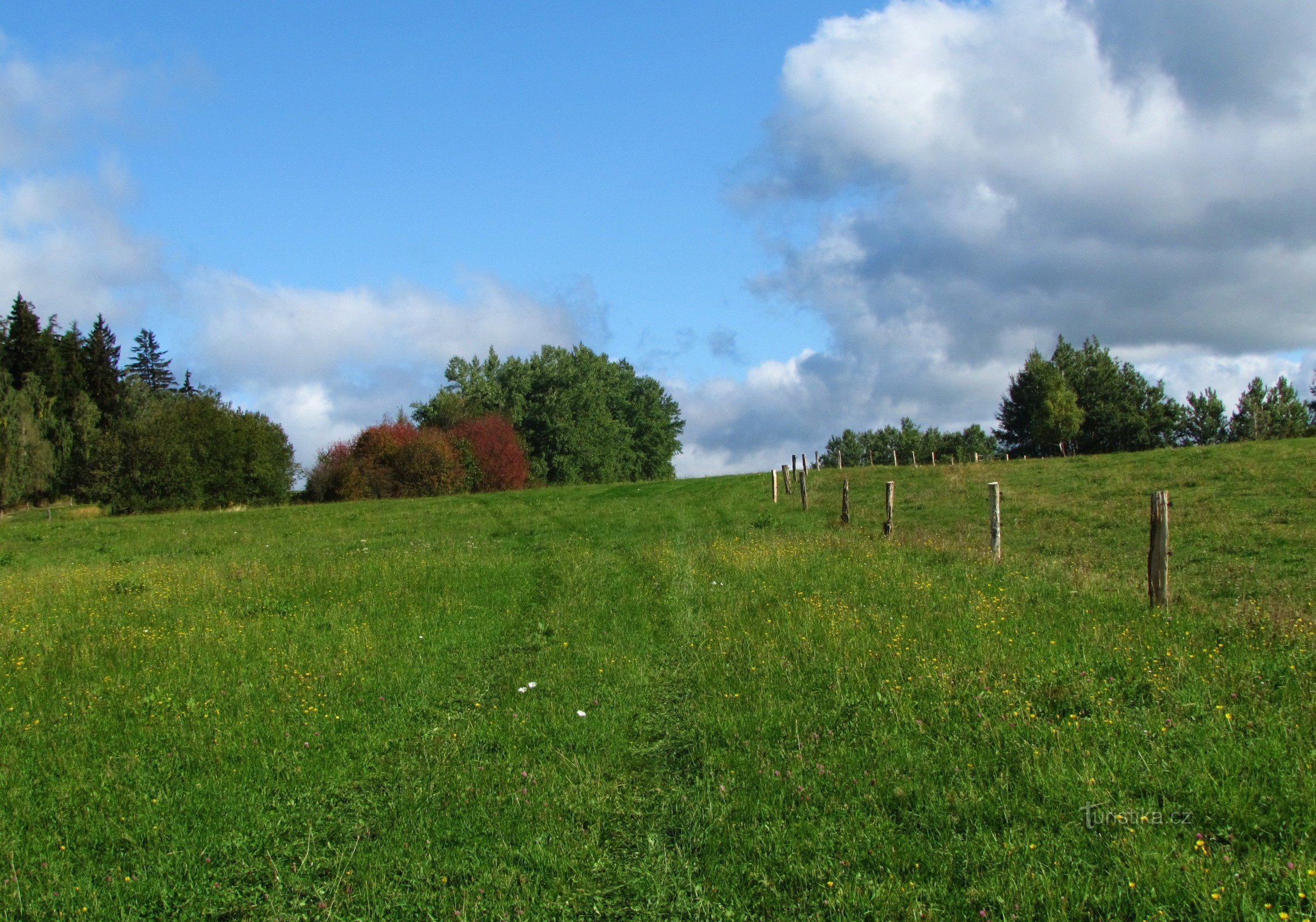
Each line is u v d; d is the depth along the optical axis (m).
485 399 100.25
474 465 78.62
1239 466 31.94
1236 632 10.76
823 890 5.95
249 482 71.12
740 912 5.84
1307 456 32.47
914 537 21.84
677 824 7.13
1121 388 91.12
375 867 6.64
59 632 14.41
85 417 88.19
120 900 6.30
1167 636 10.83
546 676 11.30
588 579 18.48
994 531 18.39
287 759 8.75
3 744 9.34
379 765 8.63
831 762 7.89
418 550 26.14
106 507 66.81
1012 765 7.48
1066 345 95.12
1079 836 6.24
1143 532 22.59
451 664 12.11
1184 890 5.48
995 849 6.19
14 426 75.31
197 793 8.02
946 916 5.55
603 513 36.53
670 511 35.16
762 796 7.41
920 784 7.30
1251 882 5.51
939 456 126.12
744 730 8.91
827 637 11.95
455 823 7.28
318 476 74.50
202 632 14.19
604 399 106.12
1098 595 13.60
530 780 8.00
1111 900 5.50
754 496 39.69
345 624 14.60
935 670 9.98
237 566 22.61
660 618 14.31
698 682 10.66
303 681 11.30
